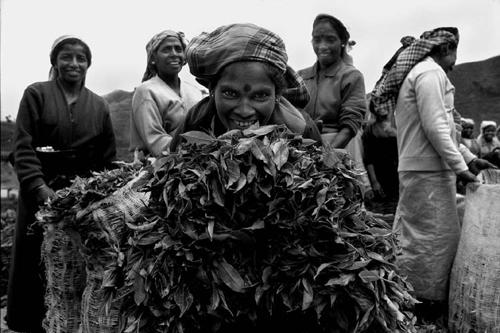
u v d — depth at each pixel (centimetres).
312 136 192
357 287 144
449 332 307
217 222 143
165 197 144
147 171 158
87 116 318
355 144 445
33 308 308
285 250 143
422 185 325
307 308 142
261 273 146
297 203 145
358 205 156
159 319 144
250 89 171
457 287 302
